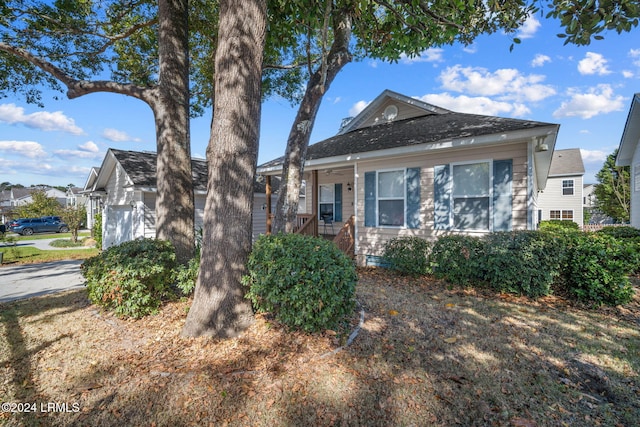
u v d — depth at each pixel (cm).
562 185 2258
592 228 1734
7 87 759
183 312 435
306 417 236
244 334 355
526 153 620
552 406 251
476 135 634
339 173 1189
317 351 322
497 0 448
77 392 264
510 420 234
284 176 544
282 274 330
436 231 741
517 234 567
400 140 794
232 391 260
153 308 439
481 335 378
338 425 229
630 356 332
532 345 354
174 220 536
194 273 472
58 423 231
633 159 1180
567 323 422
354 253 903
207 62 900
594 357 329
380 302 497
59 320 439
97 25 761
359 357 315
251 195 379
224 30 363
